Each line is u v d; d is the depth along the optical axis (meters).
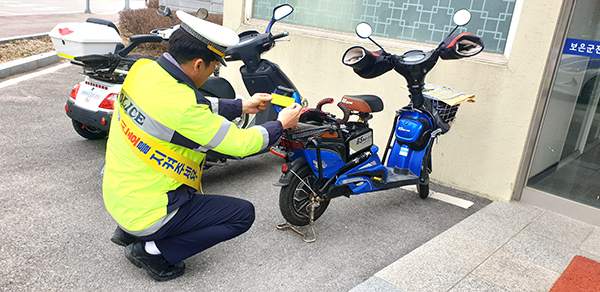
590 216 3.54
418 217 3.54
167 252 2.29
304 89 5.02
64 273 2.44
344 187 3.07
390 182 3.38
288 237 3.07
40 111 5.38
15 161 3.90
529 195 3.83
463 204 3.84
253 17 5.45
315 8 4.97
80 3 25.86
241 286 2.48
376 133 4.60
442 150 4.18
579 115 3.50
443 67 4.02
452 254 2.88
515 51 3.66
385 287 2.46
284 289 2.48
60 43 3.60
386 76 4.39
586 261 2.89
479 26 3.96
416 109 3.50
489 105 3.84
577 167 3.57
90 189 3.53
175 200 2.11
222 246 2.88
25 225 2.89
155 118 1.92
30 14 16.36
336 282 2.59
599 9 3.27
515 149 3.79
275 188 3.91
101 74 3.76
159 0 16.66
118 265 2.57
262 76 4.12
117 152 2.06
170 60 2.00
